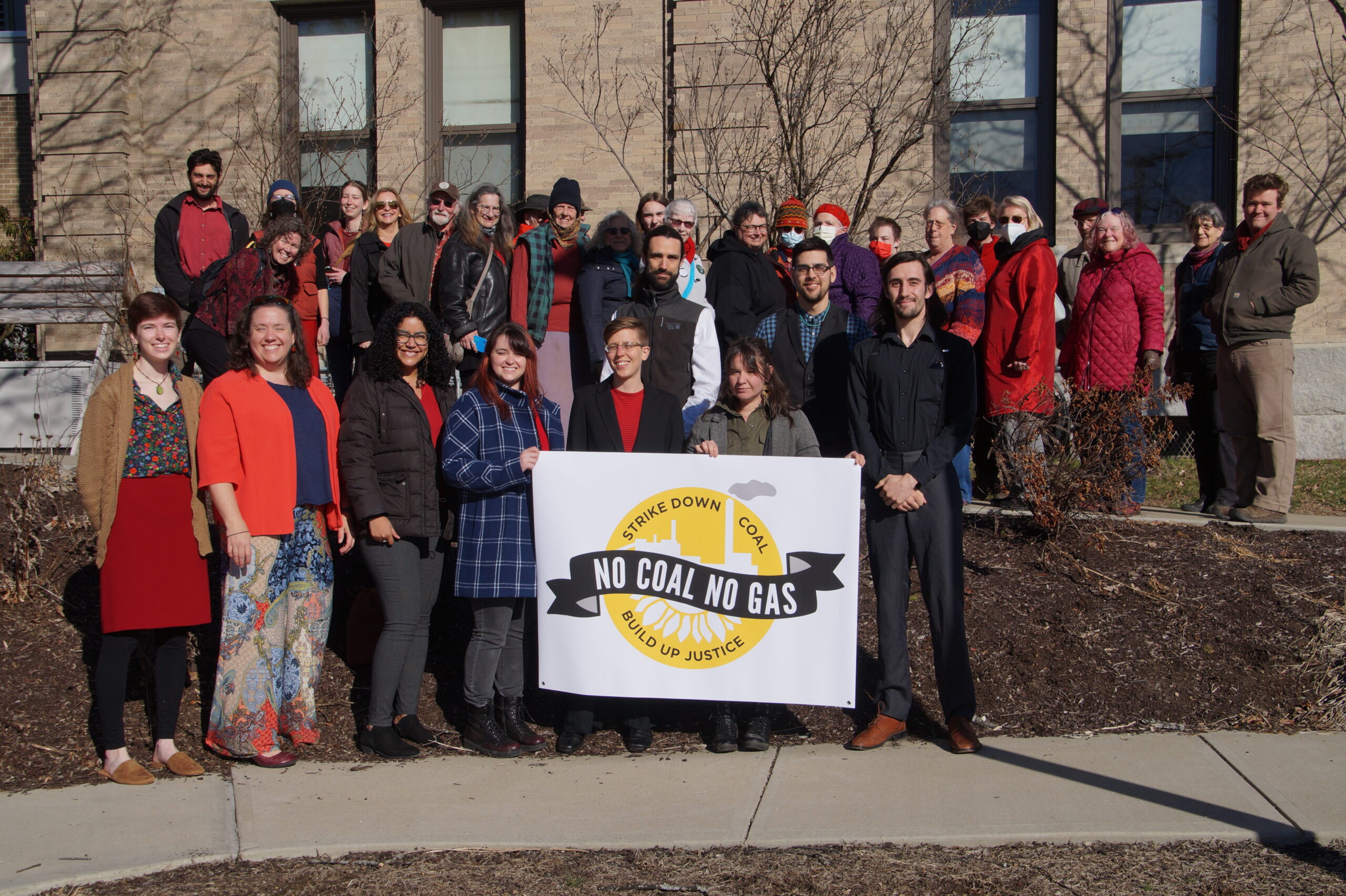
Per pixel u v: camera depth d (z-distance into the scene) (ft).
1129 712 17.03
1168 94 33.19
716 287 20.31
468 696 16.38
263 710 15.76
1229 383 22.54
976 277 21.39
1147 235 33.53
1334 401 31.17
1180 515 22.86
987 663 18.16
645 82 33.30
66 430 25.55
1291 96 32.14
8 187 42.50
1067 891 11.76
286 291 20.21
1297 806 13.64
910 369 15.80
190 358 20.68
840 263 21.48
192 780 15.38
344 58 35.86
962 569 16.46
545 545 16.11
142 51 35.47
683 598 15.98
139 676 18.24
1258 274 21.76
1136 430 20.90
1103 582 19.86
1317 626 18.26
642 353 16.62
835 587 15.70
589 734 16.96
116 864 12.67
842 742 16.63
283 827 13.66
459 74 35.63
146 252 35.32
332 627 20.12
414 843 13.14
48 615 19.45
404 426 15.98
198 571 15.48
